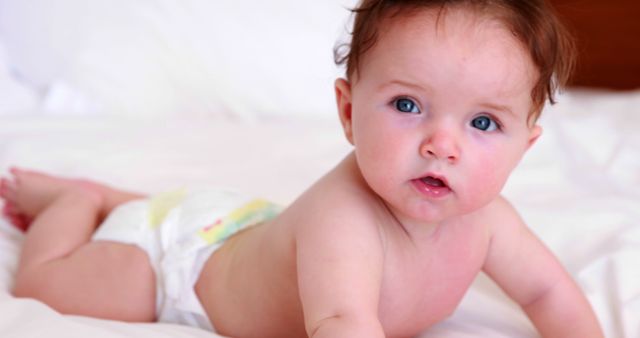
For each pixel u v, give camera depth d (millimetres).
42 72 2176
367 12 817
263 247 935
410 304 893
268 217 1068
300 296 812
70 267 1066
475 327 1000
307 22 2199
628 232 1227
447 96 753
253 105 2168
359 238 809
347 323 746
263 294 926
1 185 1312
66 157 1636
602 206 1375
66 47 2150
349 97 871
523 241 972
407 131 762
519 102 785
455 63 746
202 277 1010
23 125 1876
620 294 1067
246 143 1836
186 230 1050
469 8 770
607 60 2602
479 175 771
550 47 804
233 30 2160
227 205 1084
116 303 1035
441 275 901
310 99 2174
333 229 812
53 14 2162
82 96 2117
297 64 2172
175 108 2176
